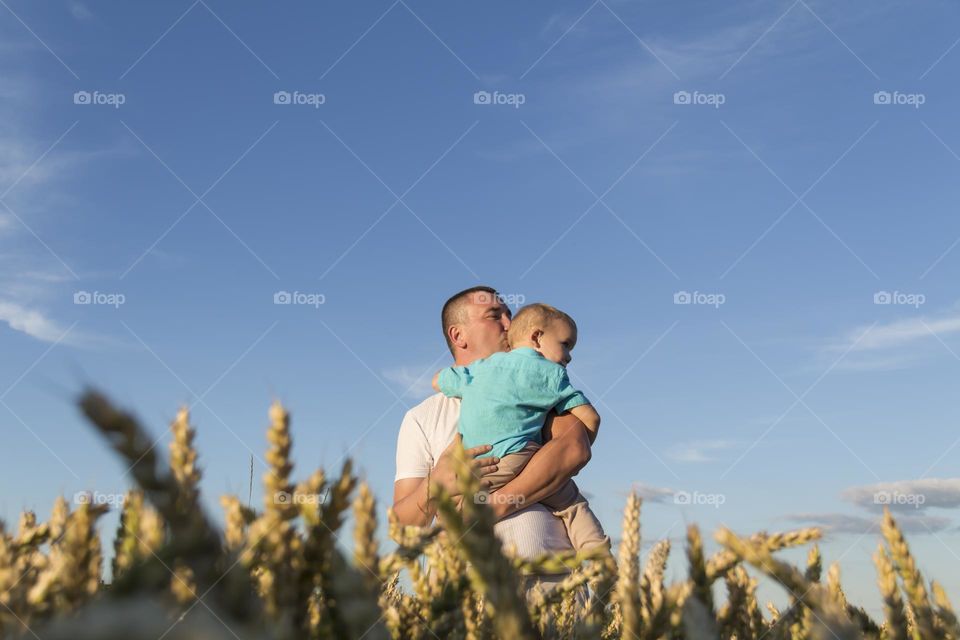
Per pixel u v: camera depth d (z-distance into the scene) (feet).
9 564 2.42
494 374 17.21
